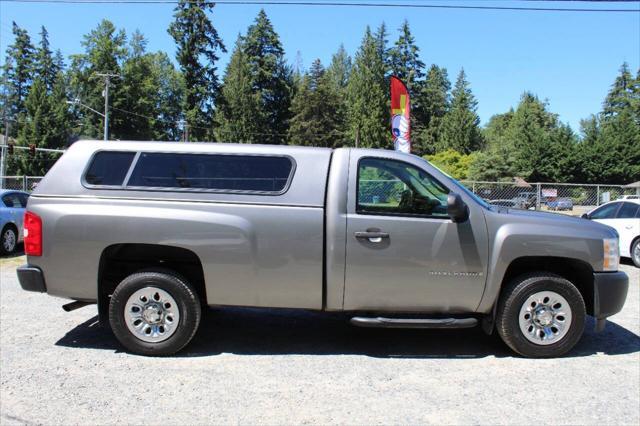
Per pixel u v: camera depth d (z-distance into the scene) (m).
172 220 4.70
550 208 23.39
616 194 28.42
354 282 4.71
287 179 4.81
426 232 4.70
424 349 5.15
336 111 79.44
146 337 4.83
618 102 87.19
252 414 3.68
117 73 68.44
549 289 4.80
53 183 4.90
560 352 4.85
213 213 4.73
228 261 4.72
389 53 83.44
